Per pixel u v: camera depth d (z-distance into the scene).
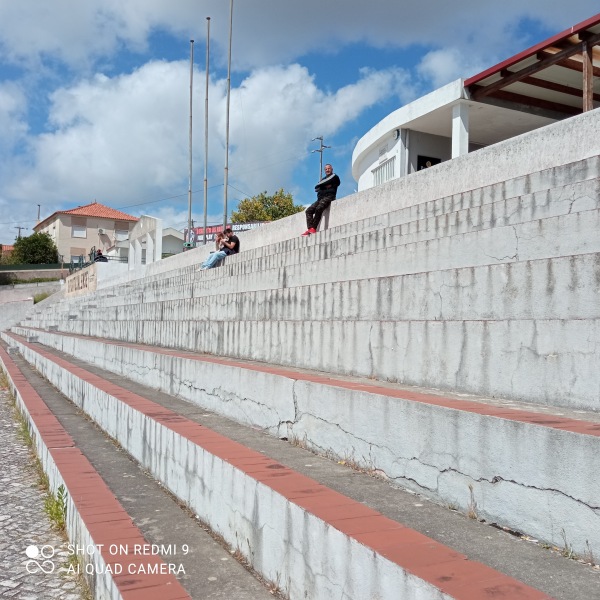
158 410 5.76
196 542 3.68
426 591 1.99
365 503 3.12
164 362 7.85
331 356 5.75
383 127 16.98
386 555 2.22
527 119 15.45
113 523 3.85
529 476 2.65
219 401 6.08
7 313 44.75
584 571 2.28
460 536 2.66
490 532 2.71
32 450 7.79
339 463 3.99
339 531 2.50
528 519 2.64
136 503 4.43
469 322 4.15
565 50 11.86
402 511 3.00
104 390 7.43
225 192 25.42
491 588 1.94
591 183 5.38
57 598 3.74
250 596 2.97
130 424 5.97
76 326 20.47
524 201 6.12
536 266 4.29
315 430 4.33
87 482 4.81
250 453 3.91
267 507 3.13
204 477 4.02
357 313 6.39
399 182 10.09
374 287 6.09
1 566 4.23
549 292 4.18
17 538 4.78
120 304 21.44
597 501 2.35
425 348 4.54
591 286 3.88
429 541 2.38
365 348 5.24
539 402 3.64
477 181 8.63
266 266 11.45
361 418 3.82
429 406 3.24
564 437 2.50
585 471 2.40
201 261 18.58
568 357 3.48
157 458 5.05
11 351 22.23
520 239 5.37
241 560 3.41
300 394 4.56
